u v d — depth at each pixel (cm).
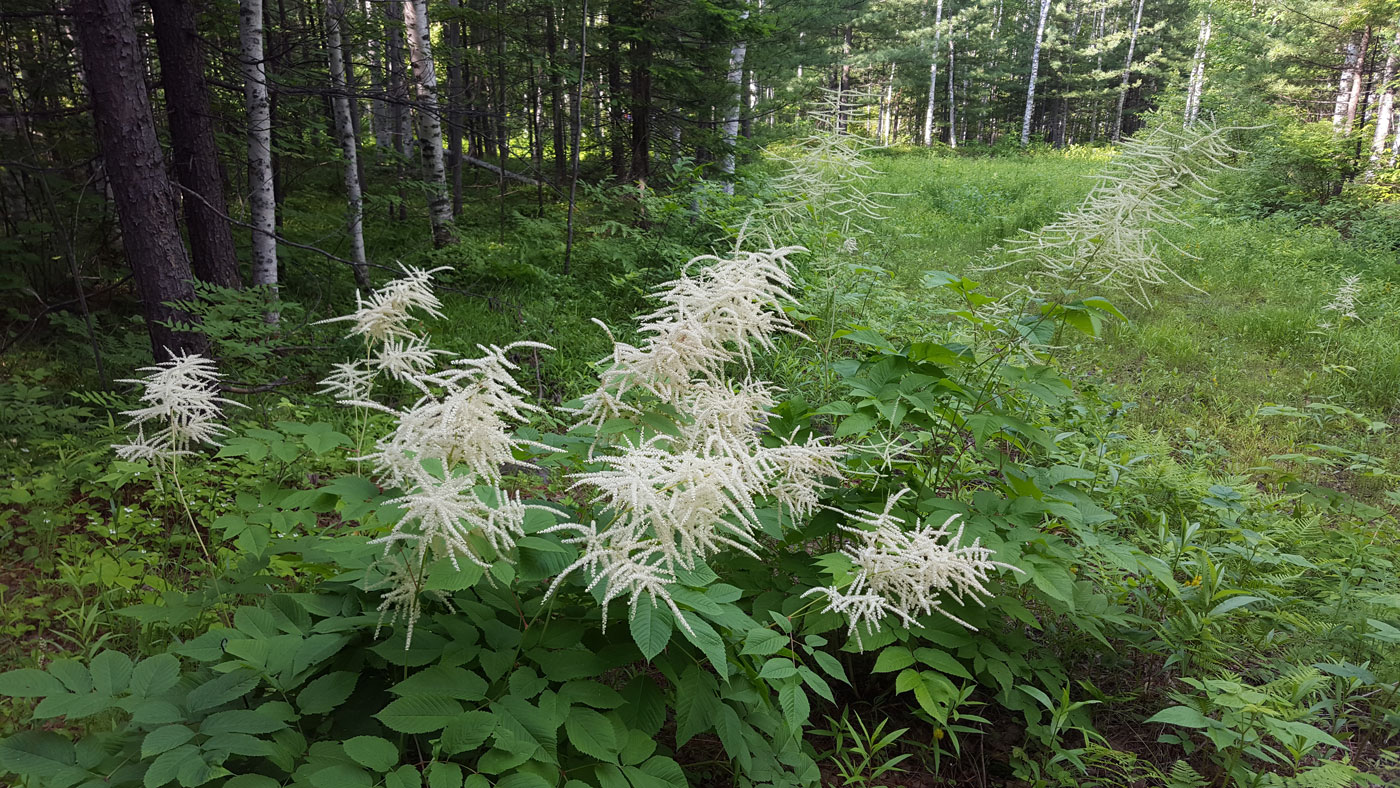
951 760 309
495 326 841
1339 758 305
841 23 1463
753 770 250
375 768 174
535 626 236
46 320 770
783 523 292
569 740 215
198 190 696
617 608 231
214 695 190
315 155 988
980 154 3784
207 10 822
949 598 298
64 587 346
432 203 1130
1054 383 315
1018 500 301
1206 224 1667
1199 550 379
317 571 262
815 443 252
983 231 1593
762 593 304
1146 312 1055
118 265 877
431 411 185
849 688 340
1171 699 318
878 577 226
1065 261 343
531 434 256
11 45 847
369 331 247
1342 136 1792
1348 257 1404
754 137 1444
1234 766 279
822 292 540
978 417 311
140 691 194
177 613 234
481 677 224
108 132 545
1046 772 295
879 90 4138
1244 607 353
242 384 602
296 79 995
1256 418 692
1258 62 2116
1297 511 496
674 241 996
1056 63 4188
